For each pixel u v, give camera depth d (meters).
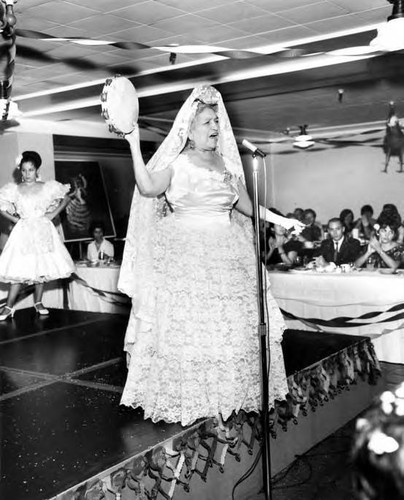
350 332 5.39
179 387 2.77
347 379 3.93
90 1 4.01
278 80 6.06
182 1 4.05
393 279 5.14
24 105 7.18
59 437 2.67
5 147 7.46
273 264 6.93
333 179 11.29
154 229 2.88
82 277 6.83
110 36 4.83
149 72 6.11
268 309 3.07
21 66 5.62
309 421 3.58
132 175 9.98
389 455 1.03
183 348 2.74
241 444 2.99
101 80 6.37
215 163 2.89
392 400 1.14
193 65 5.86
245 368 2.83
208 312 2.75
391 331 5.17
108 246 7.69
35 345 4.48
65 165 8.88
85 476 2.28
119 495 2.35
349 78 5.73
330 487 3.12
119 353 4.14
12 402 3.17
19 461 2.43
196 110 2.79
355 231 8.04
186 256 2.77
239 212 3.08
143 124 8.70
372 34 4.76
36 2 4.00
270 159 11.87
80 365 3.87
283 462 3.33
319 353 3.90
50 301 6.96
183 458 2.64
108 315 5.64
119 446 2.55
